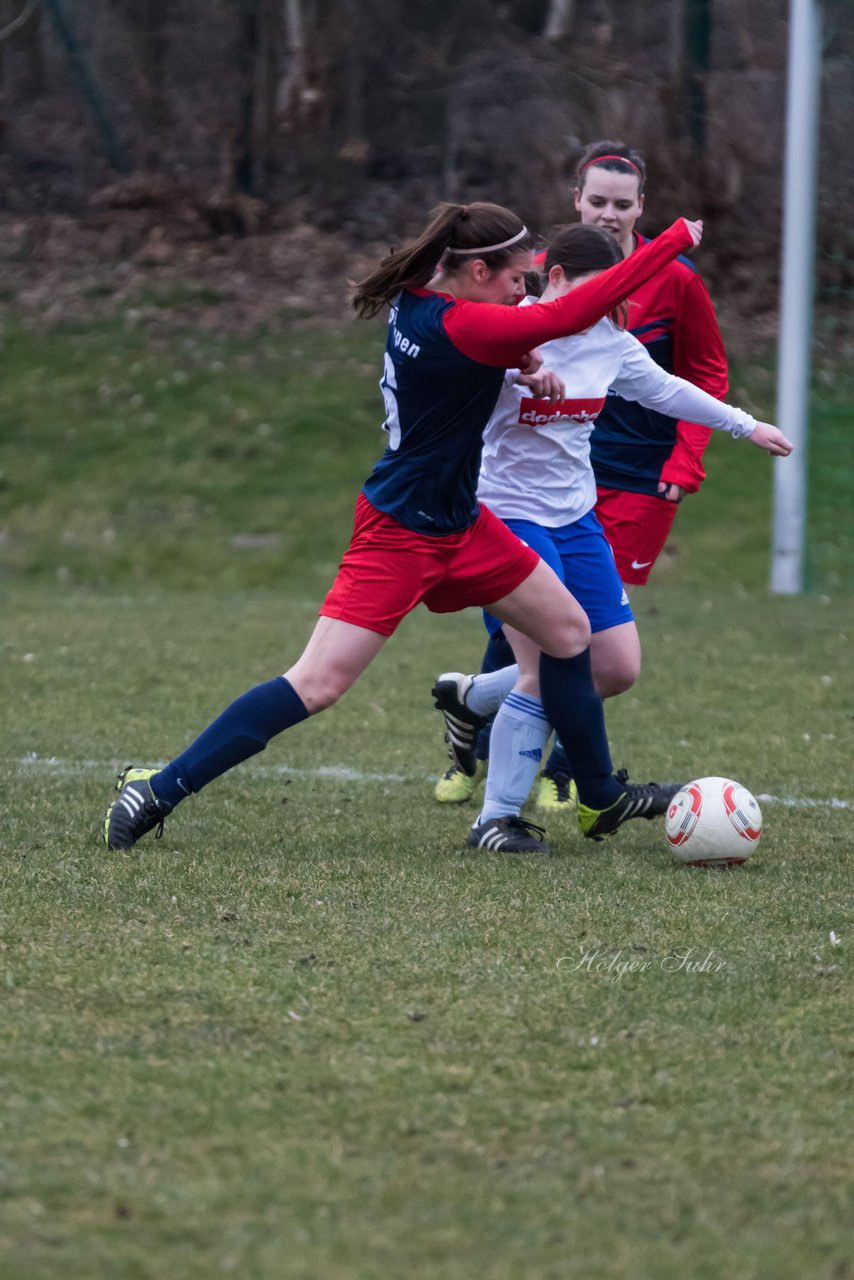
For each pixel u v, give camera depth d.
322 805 19.86
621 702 28.86
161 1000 11.75
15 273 67.44
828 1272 7.90
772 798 20.80
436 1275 7.80
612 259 17.52
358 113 72.44
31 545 50.50
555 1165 9.08
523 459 17.89
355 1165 9.03
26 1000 11.68
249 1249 8.04
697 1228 8.34
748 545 49.25
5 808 18.89
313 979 12.31
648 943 13.48
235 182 70.88
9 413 57.69
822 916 14.52
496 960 12.90
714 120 62.81
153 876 15.51
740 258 62.53
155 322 63.56
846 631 38.06
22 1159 9.02
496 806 17.67
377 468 15.91
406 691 29.72
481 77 71.00
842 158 51.66
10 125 75.88
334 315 64.31
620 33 68.19
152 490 53.31
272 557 49.56
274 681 16.50
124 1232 8.20
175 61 72.06
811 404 52.53
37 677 30.41
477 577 16.23
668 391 18.06
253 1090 10.07
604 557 18.41
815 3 42.19
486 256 15.20
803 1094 10.17
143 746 23.83
